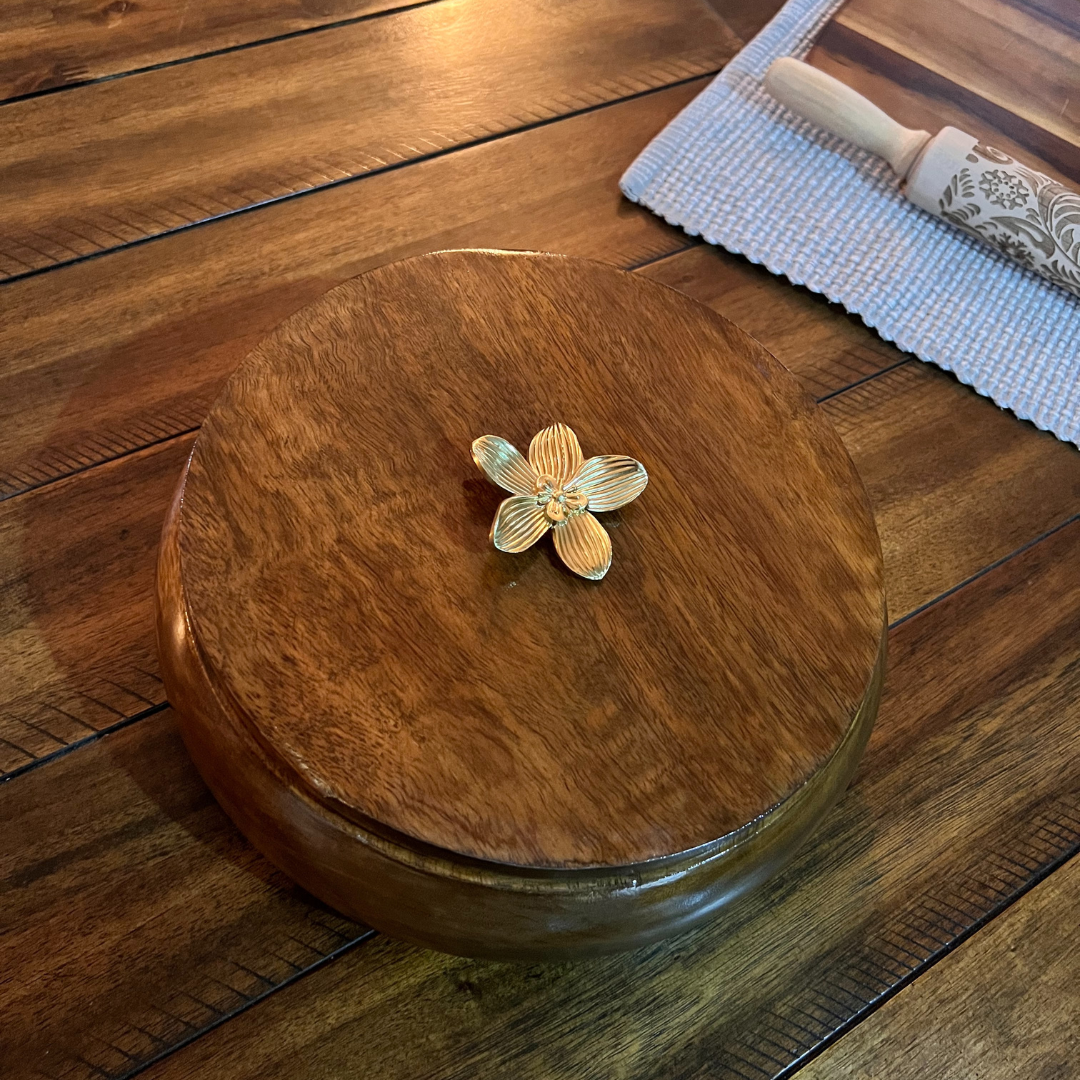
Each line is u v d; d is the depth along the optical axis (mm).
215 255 576
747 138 665
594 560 371
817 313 626
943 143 613
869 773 489
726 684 362
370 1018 409
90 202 580
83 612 466
